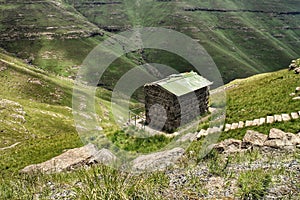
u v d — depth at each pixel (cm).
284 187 1268
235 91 5659
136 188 1212
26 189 1493
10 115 10119
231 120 3734
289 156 1919
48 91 16675
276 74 6234
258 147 2339
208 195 1255
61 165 2289
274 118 3419
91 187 1196
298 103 3734
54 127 10762
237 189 1287
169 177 1524
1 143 8031
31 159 3938
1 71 16950
